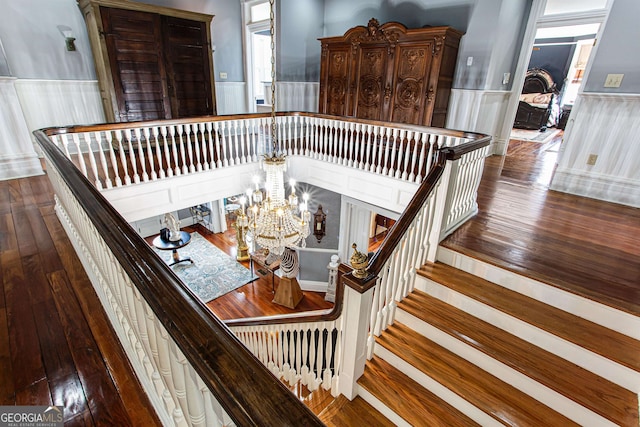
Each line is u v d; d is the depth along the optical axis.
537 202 3.64
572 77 9.98
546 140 7.86
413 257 2.42
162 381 1.07
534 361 1.92
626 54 3.26
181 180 4.06
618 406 1.66
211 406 0.76
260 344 3.12
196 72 5.24
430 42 4.57
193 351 0.64
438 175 2.38
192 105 5.33
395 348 2.18
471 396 1.86
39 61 4.50
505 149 5.88
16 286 2.03
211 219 8.72
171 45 4.87
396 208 4.20
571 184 3.91
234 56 6.73
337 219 6.29
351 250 6.39
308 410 0.54
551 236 2.82
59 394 1.32
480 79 4.80
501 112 5.62
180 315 0.72
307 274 6.97
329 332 2.06
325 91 5.97
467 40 4.79
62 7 4.52
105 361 1.49
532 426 1.70
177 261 7.25
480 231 2.90
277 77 6.50
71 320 1.75
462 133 3.29
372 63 5.21
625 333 1.95
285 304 6.16
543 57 10.23
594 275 2.25
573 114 3.89
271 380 0.59
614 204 3.59
